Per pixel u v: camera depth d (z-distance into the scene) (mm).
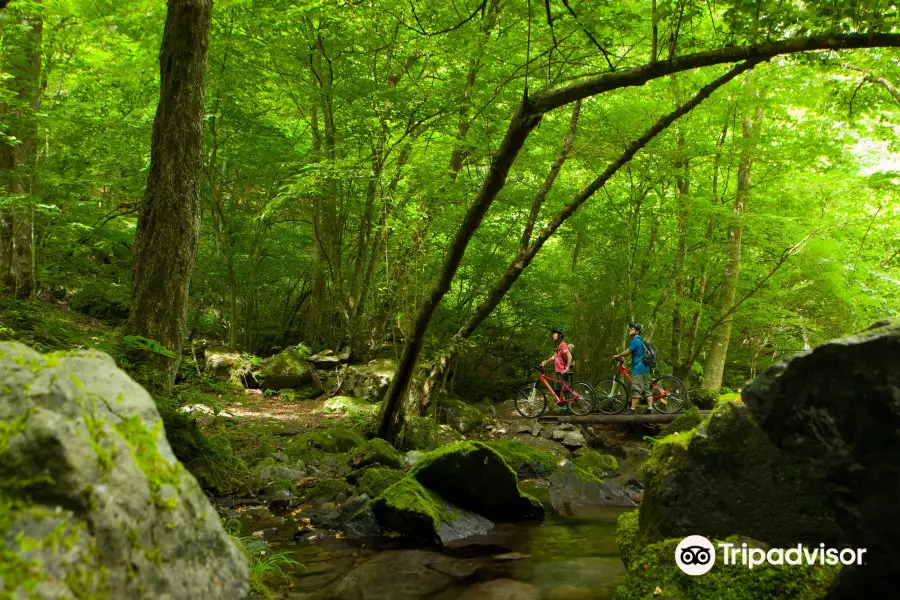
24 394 1792
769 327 15852
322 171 10922
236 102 13695
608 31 7770
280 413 11539
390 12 8586
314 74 12516
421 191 10312
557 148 11211
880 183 11047
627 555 3887
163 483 1977
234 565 2119
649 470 3887
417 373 10469
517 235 14422
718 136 13039
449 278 7750
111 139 12672
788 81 10312
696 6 5145
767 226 11828
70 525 1643
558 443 11375
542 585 4277
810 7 4773
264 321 18109
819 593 3023
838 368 3059
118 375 2158
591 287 14812
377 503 5762
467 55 8852
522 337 17125
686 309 14398
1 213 10289
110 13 11289
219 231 14898
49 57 11688
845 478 3084
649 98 11281
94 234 14219
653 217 13914
